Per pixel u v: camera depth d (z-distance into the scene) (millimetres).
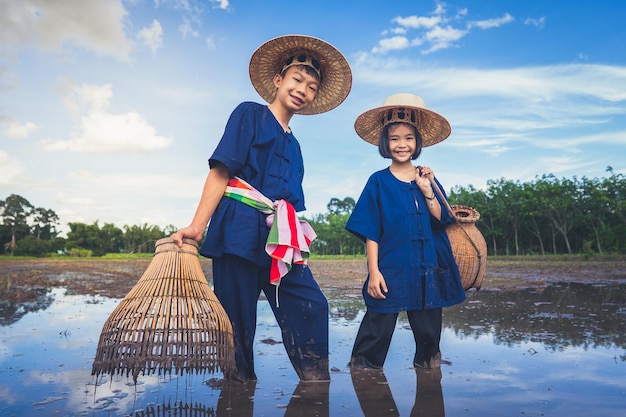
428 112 3283
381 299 2916
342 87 3066
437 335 2904
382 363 2902
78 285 8945
